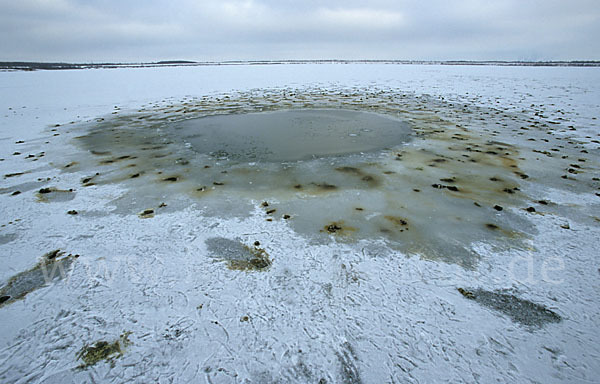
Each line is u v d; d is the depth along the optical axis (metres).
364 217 4.36
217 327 2.74
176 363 2.45
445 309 2.88
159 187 5.42
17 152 7.33
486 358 2.46
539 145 7.54
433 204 4.70
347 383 2.30
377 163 6.48
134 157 7.02
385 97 15.99
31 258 3.59
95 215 4.48
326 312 2.87
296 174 5.98
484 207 4.60
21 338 2.64
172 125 10.16
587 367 2.38
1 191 5.26
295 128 9.66
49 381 2.32
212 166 6.44
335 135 8.80
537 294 3.03
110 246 3.79
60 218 4.41
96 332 2.70
